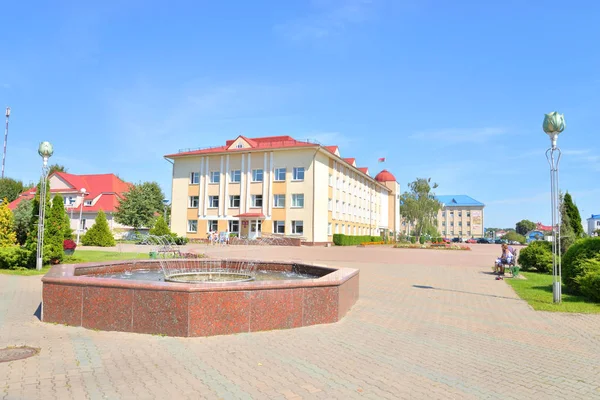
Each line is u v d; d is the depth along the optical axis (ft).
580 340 22.07
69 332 21.31
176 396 13.74
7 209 61.57
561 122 32.96
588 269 35.68
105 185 182.50
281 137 153.38
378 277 49.88
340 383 15.26
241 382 15.10
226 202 145.89
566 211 65.92
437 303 32.91
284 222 136.46
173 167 156.87
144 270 37.55
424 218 230.68
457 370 17.01
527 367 17.53
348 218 164.14
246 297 21.62
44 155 49.83
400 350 19.67
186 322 20.40
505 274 54.85
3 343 19.40
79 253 76.23
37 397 13.46
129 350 18.51
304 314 23.54
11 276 44.47
